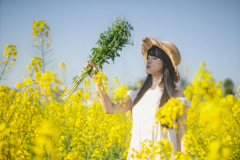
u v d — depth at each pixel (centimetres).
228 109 114
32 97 196
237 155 170
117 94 183
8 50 212
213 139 163
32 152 164
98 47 226
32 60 193
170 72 201
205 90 118
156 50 208
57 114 270
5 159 153
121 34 227
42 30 175
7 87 206
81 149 213
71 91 217
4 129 157
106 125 272
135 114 199
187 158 139
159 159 168
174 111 122
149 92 201
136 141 192
